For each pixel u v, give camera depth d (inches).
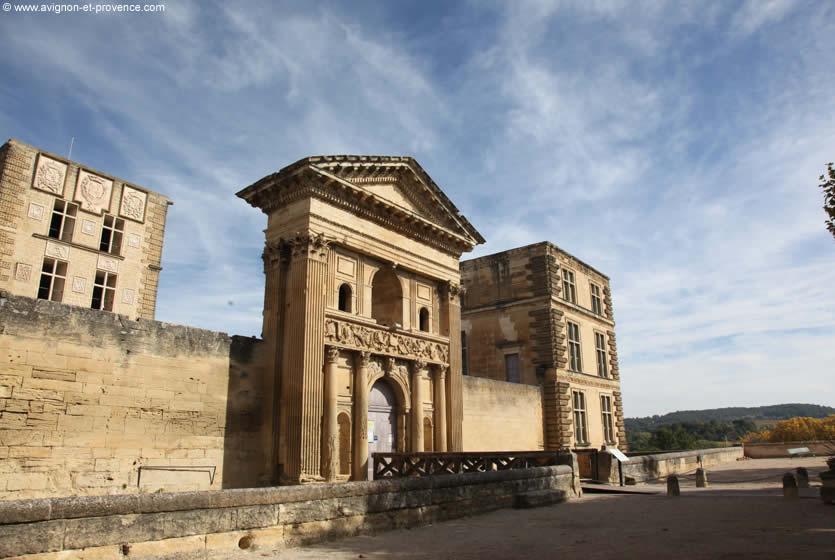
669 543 415.5
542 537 461.4
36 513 304.5
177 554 357.1
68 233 1378.0
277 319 895.1
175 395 773.3
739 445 1893.5
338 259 959.6
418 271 1103.0
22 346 643.5
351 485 479.2
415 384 1051.3
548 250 1572.3
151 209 1557.6
